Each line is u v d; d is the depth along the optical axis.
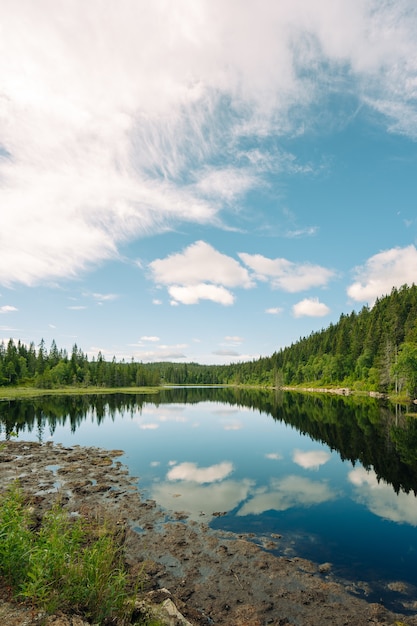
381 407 56.12
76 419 47.75
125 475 21.05
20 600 6.17
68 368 134.38
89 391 114.44
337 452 26.69
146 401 80.62
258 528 13.81
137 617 7.05
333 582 10.22
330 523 14.27
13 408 59.16
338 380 116.19
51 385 117.38
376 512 15.35
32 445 30.34
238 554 11.76
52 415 51.59
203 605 9.07
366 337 110.44
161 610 7.46
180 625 7.29
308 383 137.75
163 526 13.89
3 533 6.94
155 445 30.19
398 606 9.15
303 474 21.11
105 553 7.99
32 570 6.43
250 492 17.97
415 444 28.47
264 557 11.56
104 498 17.00
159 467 22.89
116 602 6.96
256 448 28.66
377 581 10.29
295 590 9.80
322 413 50.72
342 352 123.62
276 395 103.31
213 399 88.75
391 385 80.75
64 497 17.06
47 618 5.83
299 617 8.66
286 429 38.16
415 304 105.88
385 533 13.38
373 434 33.12
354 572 10.75
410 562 11.34
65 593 6.48
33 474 21.27
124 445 30.30
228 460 24.70
